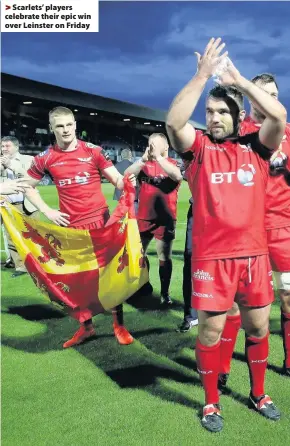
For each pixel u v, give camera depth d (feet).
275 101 7.74
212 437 8.53
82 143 13.01
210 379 8.91
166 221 15.81
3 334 13.75
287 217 10.52
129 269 12.10
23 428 8.89
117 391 10.23
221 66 7.75
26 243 13.14
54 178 13.07
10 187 12.54
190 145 8.29
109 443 8.39
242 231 8.35
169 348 12.54
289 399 9.75
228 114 8.25
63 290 12.92
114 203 50.24
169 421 9.07
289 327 10.68
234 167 8.30
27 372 11.21
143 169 15.75
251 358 9.20
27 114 132.46
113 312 13.01
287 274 10.52
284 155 10.34
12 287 18.81
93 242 12.54
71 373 11.13
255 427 8.80
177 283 19.17
